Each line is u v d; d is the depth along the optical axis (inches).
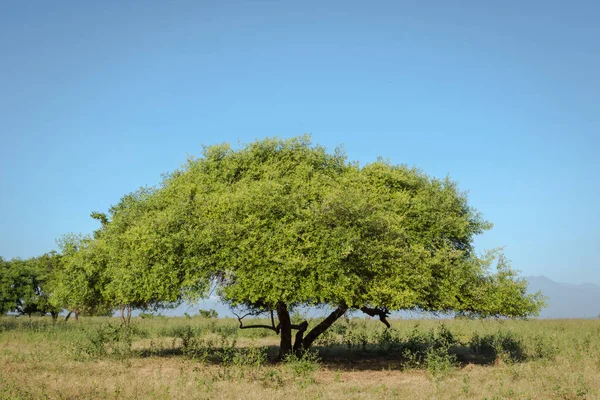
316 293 610.5
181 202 682.8
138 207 804.0
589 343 856.3
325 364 746.2
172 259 638.5
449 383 564.1
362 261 631.2
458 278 674.2
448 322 1376.7
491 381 569.6
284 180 704.4
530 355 788.0
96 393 471.8
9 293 1438.2
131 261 676.1
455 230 725.3
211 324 1337.4
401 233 661.9
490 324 1261.1
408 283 636.7
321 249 611.2
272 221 639.1
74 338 964.0
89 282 773.9
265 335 1186.6
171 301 676.1
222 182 748.6
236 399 461.4
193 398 458.0
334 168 791.7
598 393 487.5
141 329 1214.9
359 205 634.8
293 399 467.2
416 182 766.5
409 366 719.7
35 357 715.4
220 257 623.8
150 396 461.7
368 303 658.2
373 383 585.6
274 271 612.1
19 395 450.3
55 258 1341.0
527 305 691.4
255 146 786.8
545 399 472.7
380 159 789.9
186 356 754.8
